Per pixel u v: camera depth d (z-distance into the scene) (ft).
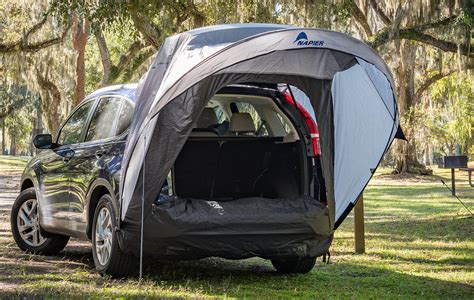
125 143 30.81
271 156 31.30
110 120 32.58
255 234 29.32
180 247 28.99
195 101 28.45
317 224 30.04
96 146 32.48
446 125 156.56
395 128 31.30
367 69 30.60
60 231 34.58
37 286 28.63
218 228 28.96
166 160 28.45
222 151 30.76
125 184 28.91
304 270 32.76
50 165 35.29
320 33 28.91
